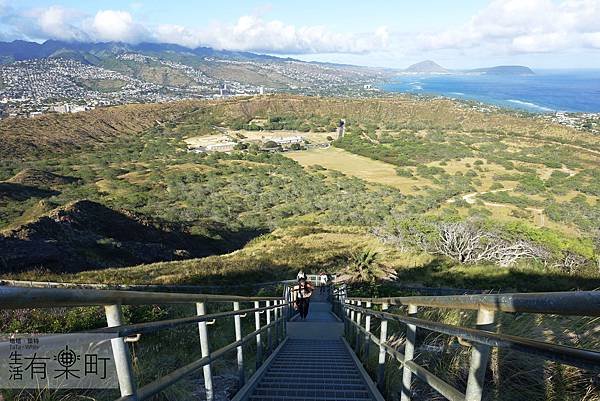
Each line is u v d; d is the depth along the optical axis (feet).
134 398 5.47
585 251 60.54
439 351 12.62
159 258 92.73
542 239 66.64
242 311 13.16
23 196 182.19
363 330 16.69
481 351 5.27
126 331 5.30
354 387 13.94
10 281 40.91
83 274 58.08
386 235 86.79
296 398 12.19
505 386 9.09
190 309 26.23
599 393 8.21
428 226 79.61
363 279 54.90
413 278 52.95
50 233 81.92
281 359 19.57
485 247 65.87
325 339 27.63
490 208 208.03
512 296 4.42
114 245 87.71
